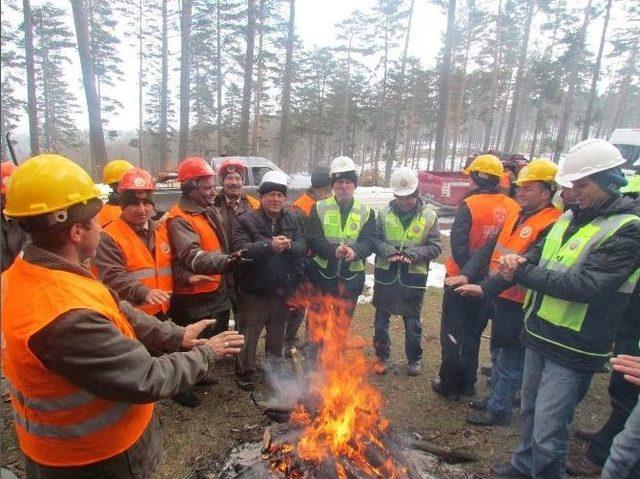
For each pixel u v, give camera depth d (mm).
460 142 52844
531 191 3078
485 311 3635
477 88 35406
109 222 3154
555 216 3021
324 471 2512
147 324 1945
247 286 3750
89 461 1579
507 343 3209
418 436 3230
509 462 2912
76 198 1461
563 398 2436
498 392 3385
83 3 14562
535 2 27719
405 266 4090
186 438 3219
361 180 25219
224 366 4332
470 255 3662
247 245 3607
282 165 22812
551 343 2453
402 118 39031
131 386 1456
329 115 35656
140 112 35094
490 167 3643
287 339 4797
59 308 1367
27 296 1403
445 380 3812
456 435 3322
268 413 3361
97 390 1433
